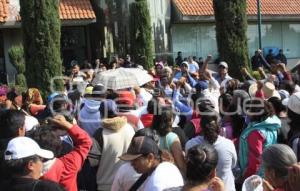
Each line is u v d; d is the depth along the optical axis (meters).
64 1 23.41
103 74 9.16
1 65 22.42
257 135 5.34
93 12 23.14
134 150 4.19
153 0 24.02
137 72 9.32
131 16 20.73
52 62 12.94
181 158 5.26
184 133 5.95
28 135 4.55
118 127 5.67
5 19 21.34
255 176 3.88
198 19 25.06
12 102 8.00
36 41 12.88
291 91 8.79
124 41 22.45
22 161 3.50
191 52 25.67
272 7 27.00
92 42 25.28
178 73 11.55
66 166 4.34
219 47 15.57
